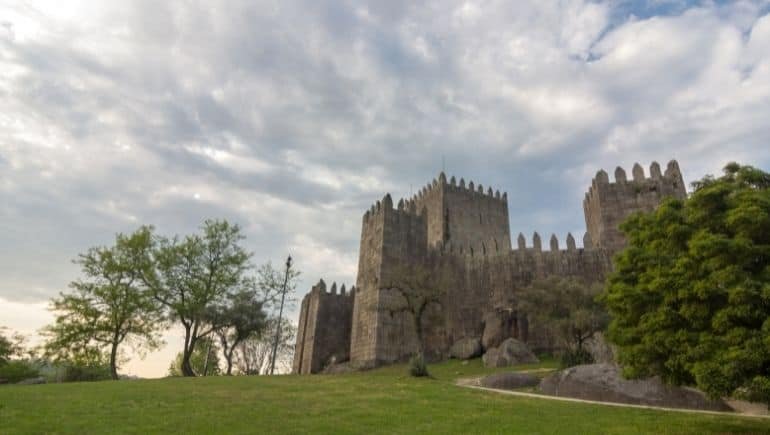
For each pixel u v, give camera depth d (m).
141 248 44.41
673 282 15.03
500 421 15.93
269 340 61.59
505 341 40.12
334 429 14.55
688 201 16.70
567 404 20.00
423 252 53.41
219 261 45.91
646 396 22.20
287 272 49.47
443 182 82.38
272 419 16.03
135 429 13.96
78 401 18.94
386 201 53.16
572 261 47.72
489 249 56.34
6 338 49.00
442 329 49.34
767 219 14.09
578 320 34.25
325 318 58.91
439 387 24.59
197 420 15.55
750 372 12.44
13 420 14.69
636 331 16.19
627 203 49.22
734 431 14.62
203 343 56.12
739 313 13.04
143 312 43.09
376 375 33.16
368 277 51.28
